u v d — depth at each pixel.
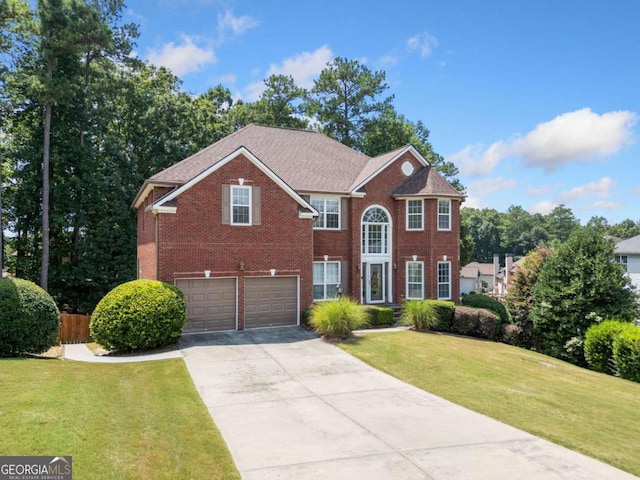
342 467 6.59
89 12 26.31
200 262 17.48
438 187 24.19
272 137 25.97
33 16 26.38
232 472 6.33
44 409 7.87
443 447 7.41
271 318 18.94
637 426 9.22
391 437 7.82
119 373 11.69
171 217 17.03
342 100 43.75
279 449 7.21
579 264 20.88
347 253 23.69
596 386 13.10
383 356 14.29
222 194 17.92
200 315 17.69
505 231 110.69
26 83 26.19
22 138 30.17
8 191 29.28
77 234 30.36
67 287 29.17
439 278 24.23
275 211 18.95
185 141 33.75
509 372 13.45
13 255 31.09
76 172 29.78
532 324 22.62
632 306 20.20
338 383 11.37
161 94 35.34
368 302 24.33
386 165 24.44
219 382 11.28
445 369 13.12
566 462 6.96
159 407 9.02
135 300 14.55
